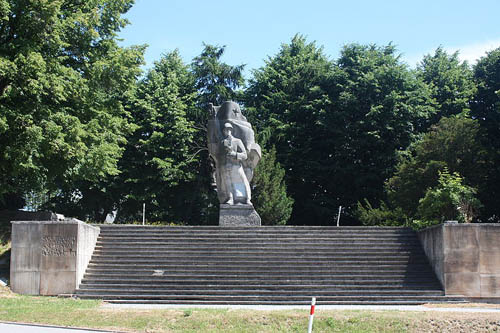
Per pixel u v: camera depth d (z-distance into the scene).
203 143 52.97
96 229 25.30
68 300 19.98
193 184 51.62
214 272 22.89
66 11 29.44
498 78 50.72
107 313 17.20
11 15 27.22
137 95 51.44
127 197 48.62
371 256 24.25
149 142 49.16
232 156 30.58
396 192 40.81
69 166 29.59
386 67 51.03
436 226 23.12
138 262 23.77
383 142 49.50
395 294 21.69
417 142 48.09
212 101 53.62
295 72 56.00
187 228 26.34
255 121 53.06
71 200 49.56
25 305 18.44
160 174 49.09
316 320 16.59
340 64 55.28
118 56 31.52
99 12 31.05
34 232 22.47
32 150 26.25
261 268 23.16
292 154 51.97
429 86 52.19
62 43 27.59
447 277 22.14
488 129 49.09
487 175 41.75
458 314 17.22
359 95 51.25
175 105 51.44
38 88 26.08
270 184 44.22
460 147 39.38
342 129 51.28
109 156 32.12
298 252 24.34
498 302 21.98
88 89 29.22
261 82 55.88
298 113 53.53
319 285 21.86
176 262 23.62
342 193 52.19
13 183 31.95
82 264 22.88
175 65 56.28
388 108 49.62
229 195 30.62
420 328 16.33
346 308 19.41
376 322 16.58
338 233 26.16
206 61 53.84
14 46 26.69
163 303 20.48
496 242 22.31
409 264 23.78
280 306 19.88
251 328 16.03
